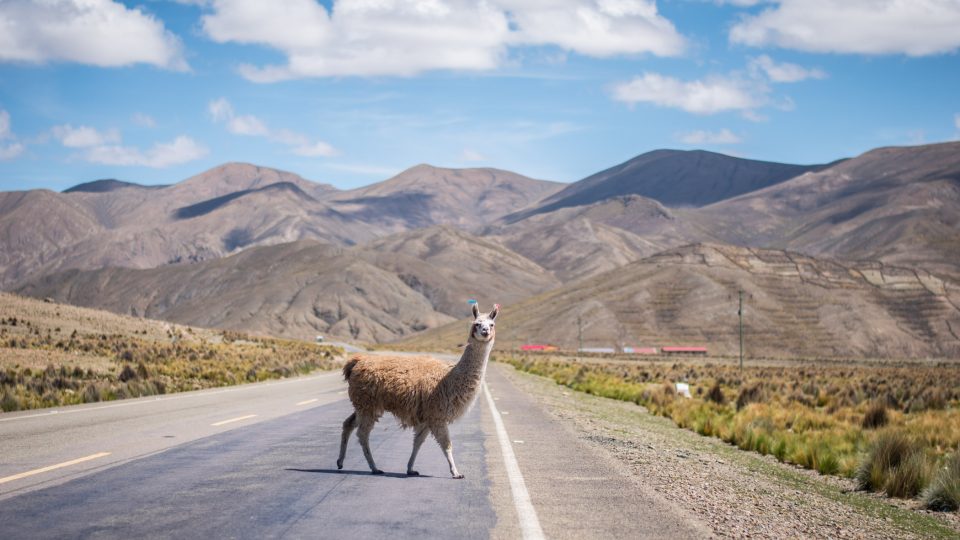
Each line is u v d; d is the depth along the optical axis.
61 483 10.74
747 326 167.62
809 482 15.31
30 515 8.86
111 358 46.00
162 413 21.25
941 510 13.16
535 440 17.11
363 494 10.42
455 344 193.00
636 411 31.34
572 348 169.12
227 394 30.12
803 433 22.56
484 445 15.99
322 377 47.75
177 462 12.74
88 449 13.98
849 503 13.12
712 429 23.36
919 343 163.25
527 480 11.80
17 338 50.06
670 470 14.18
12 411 22.17
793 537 9.50
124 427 17.58
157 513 9.09
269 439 15.93
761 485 13.91
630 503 10.31
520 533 8.53
